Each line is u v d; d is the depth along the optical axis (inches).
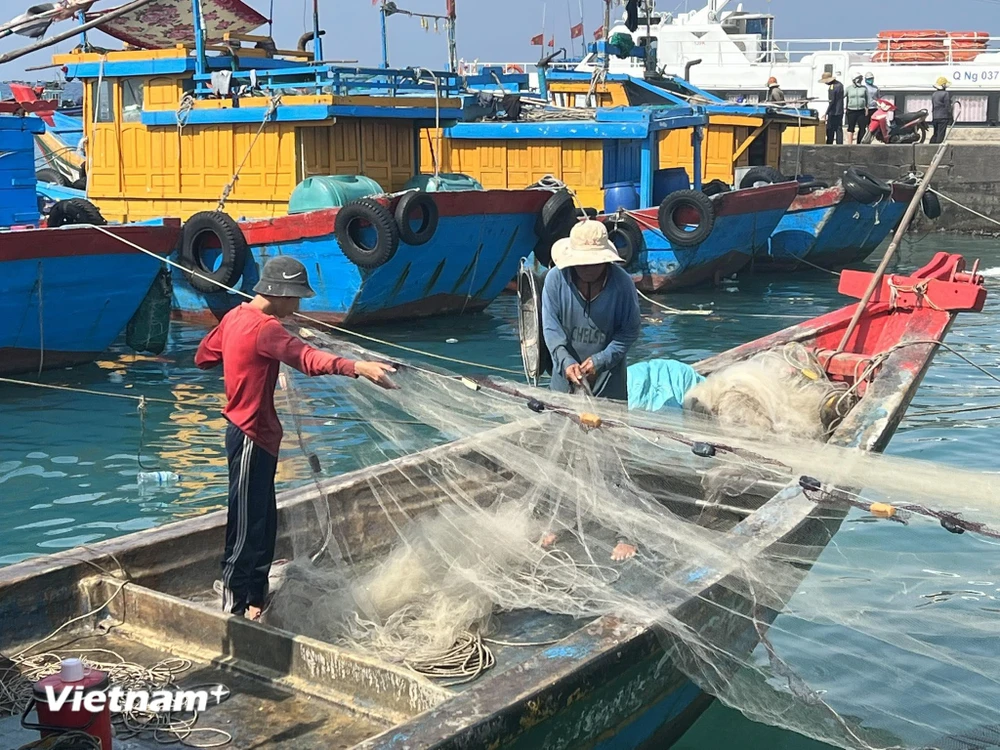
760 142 914.7
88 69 625.9
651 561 216.1
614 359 242.7
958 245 999.6
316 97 561.6
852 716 194.2
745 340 559.5
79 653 189.2
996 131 1102.4
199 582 219.8
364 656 172.1
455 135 712.4
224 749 160.9
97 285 456.4
